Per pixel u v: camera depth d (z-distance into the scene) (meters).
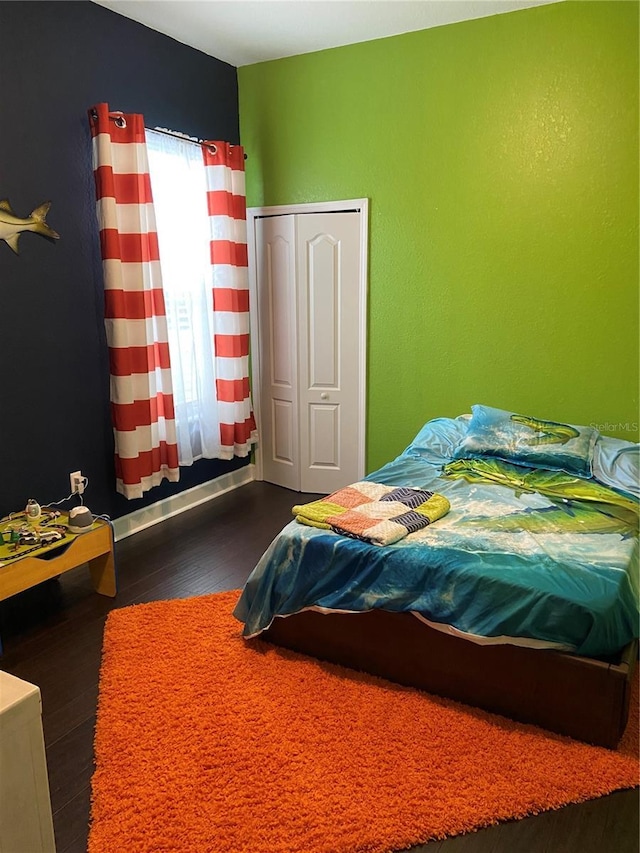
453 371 4.12
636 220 3.46
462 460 3.58
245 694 2.42
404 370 4.27
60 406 3.44
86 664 2.66
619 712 2.06
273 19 3.64
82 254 3.46
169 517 4.27
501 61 3.62
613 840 1.80
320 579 2.58
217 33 3.84
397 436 4.40
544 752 2.09
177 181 3.94
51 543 2.89
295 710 2.33
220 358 4.38
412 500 2.89
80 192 3.41
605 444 3.46
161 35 3.82
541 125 3.59
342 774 2.02
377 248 4.19
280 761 2.08
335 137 4.19
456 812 1.88
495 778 2.00
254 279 4.68
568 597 2.12
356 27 3.76
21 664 2.65
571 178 3.58
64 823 1.88
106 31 3.48
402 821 1.85
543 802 1.91
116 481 3.81
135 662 2.62
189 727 2.24
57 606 3.12
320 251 4.36
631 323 3.57
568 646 2.11
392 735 2.19
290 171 4.39
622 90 3.37
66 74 3.29
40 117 3.18
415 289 4.13
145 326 3.65
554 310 3.76
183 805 1.92
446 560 2.37
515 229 3.77
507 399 3.99
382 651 2.48
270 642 2.77
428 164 3.94
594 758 2.06
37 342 3.28
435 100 3.84
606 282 3.60
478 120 3.74
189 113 4.09
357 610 2.48
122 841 1.80
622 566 2.34
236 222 4.30
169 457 3.93
